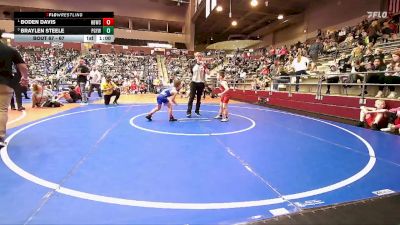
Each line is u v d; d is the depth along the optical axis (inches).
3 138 170.1
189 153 170.9
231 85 855.7
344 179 132.0
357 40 546.9
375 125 270.8
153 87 965.2
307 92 464.1
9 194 106.5
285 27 1224.2
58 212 93.7
